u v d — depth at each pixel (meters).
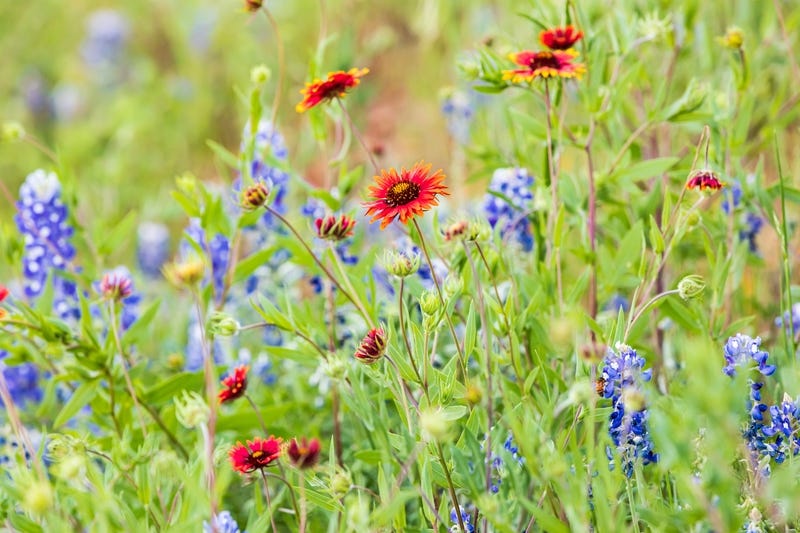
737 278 1.59
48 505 1.31
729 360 1.39
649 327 1.64
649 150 1.74
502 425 1.44
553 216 1.55
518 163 1.65
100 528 1.32
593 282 1.57
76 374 1.54
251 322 1.75
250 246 1.84
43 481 1.36
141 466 1.40
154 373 1.73
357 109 2.42
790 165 1.80
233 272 1.62
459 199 1.92
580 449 1.44
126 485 1.51
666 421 1.29
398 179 1.40
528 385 1.43
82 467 1.36
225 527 1.39
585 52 1.57
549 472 1.31
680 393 1.44
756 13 1.78
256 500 1.44
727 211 1.62
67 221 1.68
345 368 1.40
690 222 1.50
